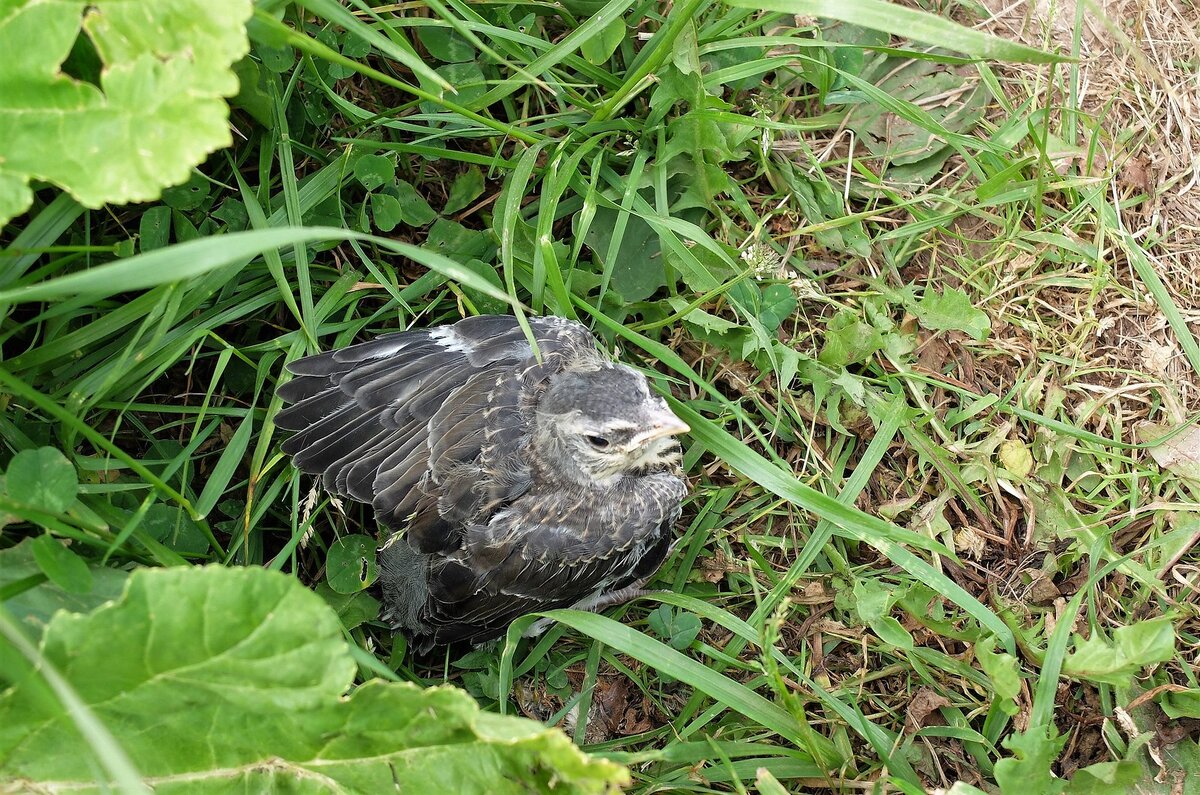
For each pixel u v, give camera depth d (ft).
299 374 1.66
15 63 1.44
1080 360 1.90
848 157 1.92
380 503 1.65
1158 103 1.97
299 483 1.74
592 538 1.70
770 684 1.72
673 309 1.85
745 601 1.83
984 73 1.93
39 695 1.36
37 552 1.50
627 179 1.83
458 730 1.46
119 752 1.34
